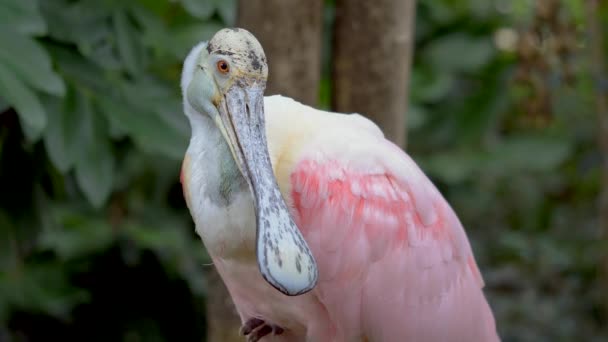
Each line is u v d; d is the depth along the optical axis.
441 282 7.34
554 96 14.23
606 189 13.66
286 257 6.11
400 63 9.00
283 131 7.05
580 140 16.16
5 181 9.77
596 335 14.07
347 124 7.36
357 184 7.11
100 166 8.48
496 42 14.65
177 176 12.88
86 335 12.70
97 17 8.91
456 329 7.42
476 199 16.58
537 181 16.78
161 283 12.73
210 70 6.59
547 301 14.59
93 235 12.52
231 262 6.96
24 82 7.62
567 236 15.86
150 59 9.73
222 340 9.16
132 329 12.73
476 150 15.76
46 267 12.45
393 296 7.23
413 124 14.12
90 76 8.73
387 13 8.88
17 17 7.79
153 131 8.66
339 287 7.14
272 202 6.29
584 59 14.17
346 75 9.01
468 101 14.80
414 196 7.25
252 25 8.70
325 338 7.34
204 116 6.76
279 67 8.69
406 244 7.22
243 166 6.36
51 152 8.29
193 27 11.18
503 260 15.80
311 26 8.75
